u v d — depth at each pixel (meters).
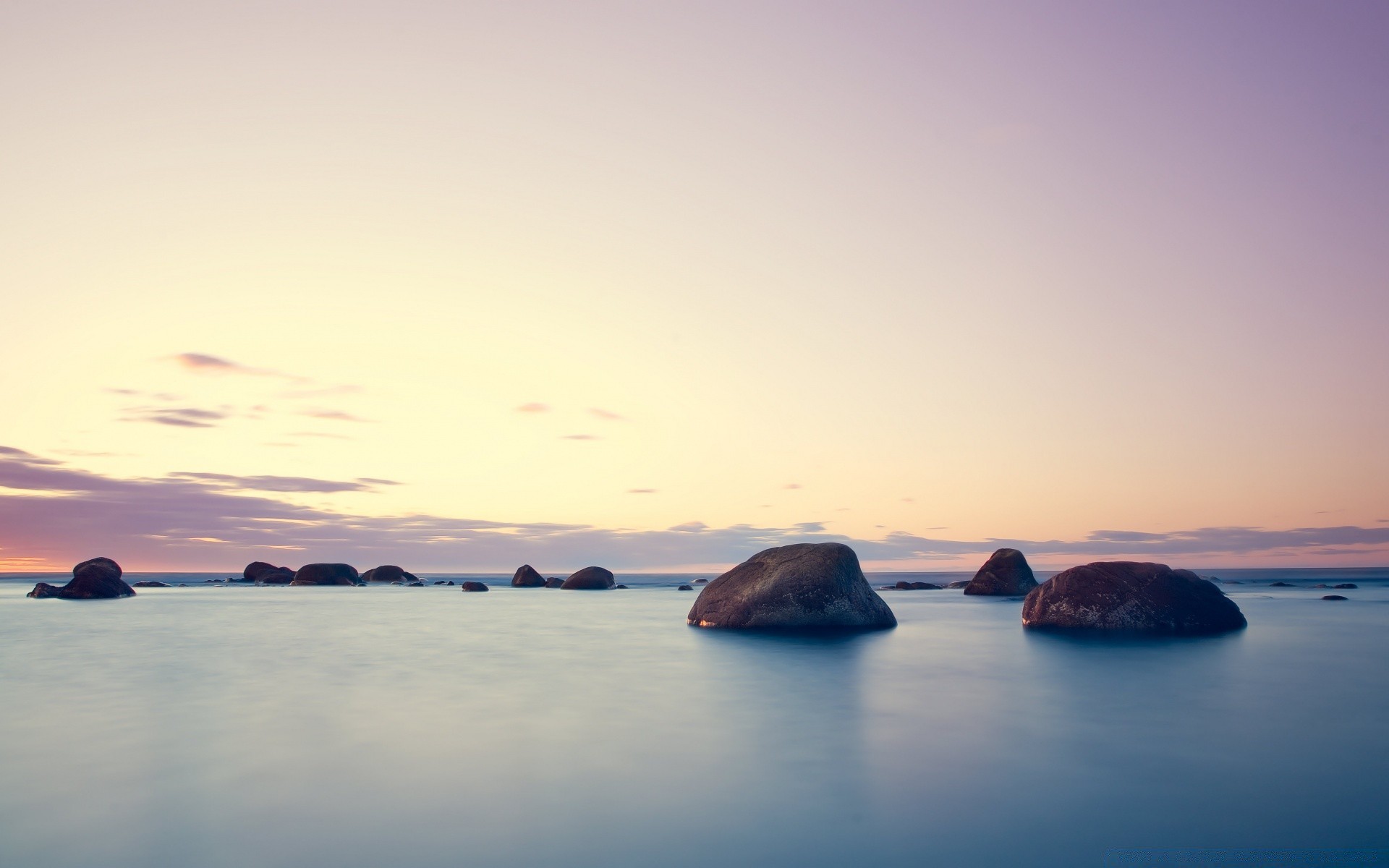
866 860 3.64
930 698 7.50
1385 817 4.19
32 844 3.84
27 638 13.41
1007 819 4.18
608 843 3.85
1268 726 6.25
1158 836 3.93
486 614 19.67
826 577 15.40
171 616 18.98
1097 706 7.08
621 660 10.38
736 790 4.66
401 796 4.54
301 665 9.98
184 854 3.72
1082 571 14.93
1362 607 21.78
